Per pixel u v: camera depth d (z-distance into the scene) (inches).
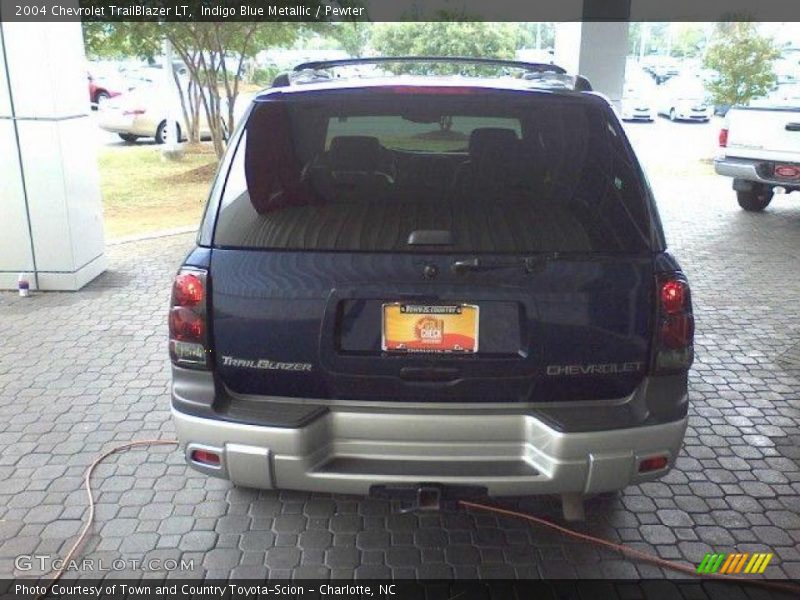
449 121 116.3
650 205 108.7
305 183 110.6
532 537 127.9
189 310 106.4
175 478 144.8
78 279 265.6
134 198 458.0
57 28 248.1
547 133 114.7
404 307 103.7
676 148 727.1
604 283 104.0
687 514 135.0
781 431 167.3
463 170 113.5
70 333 224.4
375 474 104.4
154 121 677.9
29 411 173.2
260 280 104.7
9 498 137.5
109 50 513.3
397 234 104.1
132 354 208.2
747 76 626.5
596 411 106.4
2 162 251.3
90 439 160.2
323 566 119.9
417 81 118.2
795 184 382.6
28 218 256.7
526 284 103.0
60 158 251.4
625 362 106.3
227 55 550.6
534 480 104.3
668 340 105.9
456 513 134.2
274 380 107.3
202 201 449.4
